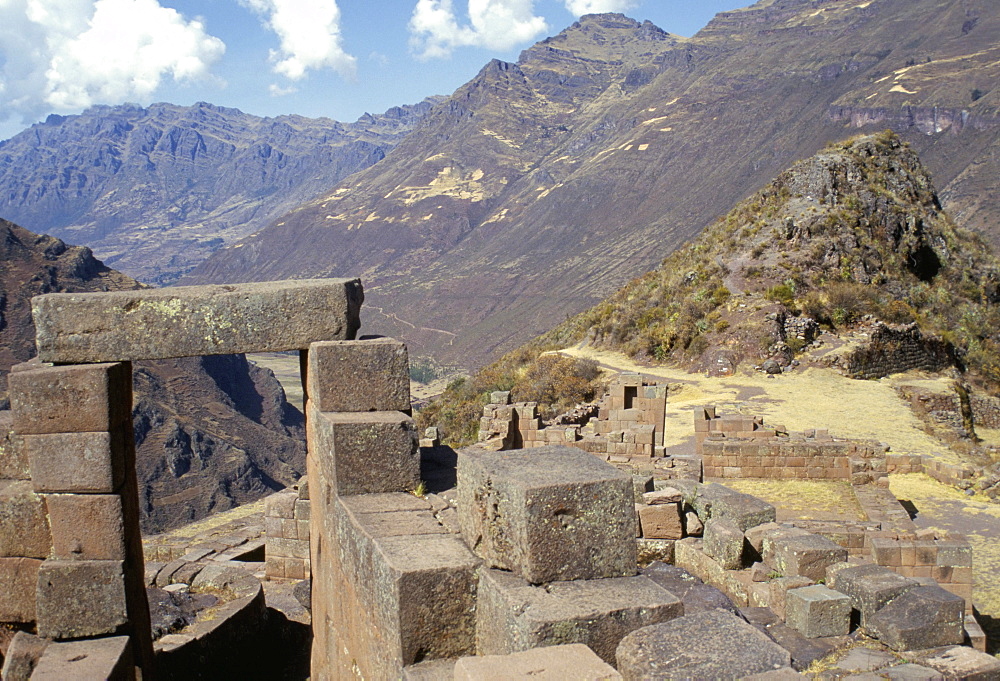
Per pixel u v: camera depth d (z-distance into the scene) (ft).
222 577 41.96
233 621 36.68
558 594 19.04
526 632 17.87
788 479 78.74
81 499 27.76
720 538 37.65
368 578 22.06
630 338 186.39
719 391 138.72
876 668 26.05
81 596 27.66
